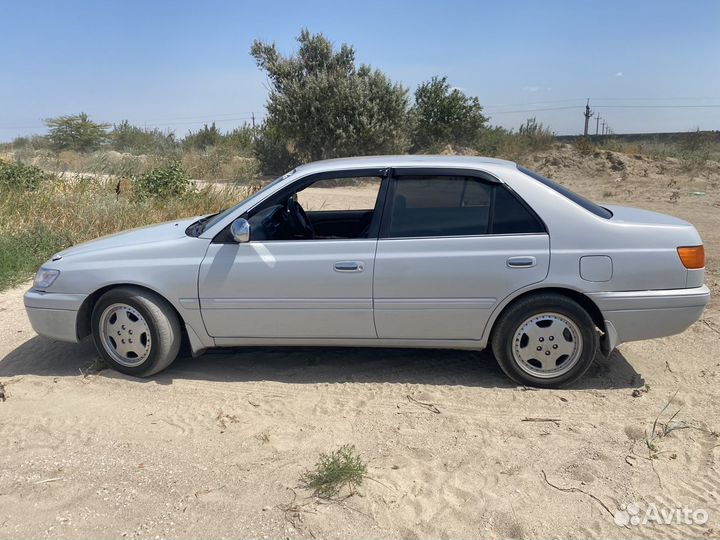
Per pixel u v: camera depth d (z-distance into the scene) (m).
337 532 3.01
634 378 4.68
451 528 3.04
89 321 4.88
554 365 4.45
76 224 9.16
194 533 3.02
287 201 4.98
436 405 4.30
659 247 4.28
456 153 24.22
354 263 4.39
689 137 22.73
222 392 4.56
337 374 4.84
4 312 6.40
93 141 30.73
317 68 20.69
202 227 4.87
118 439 3.91
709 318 5.92
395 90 20.34
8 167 11.92
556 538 2.97
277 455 3.70
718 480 3.41
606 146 23.08
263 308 4.53
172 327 4.67
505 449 3.74
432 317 4.42
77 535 3.01
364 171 4.56
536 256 4.28
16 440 3.90
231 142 26.38
